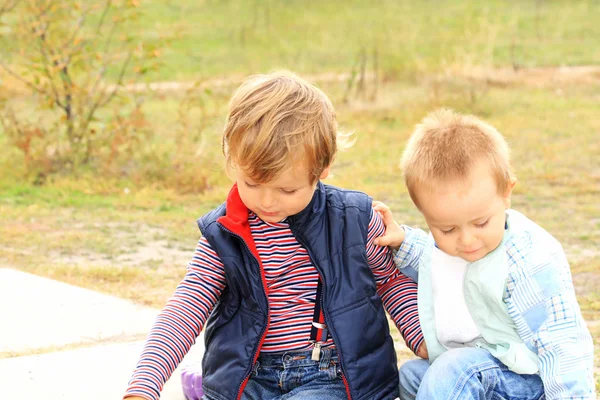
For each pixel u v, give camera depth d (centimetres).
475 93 1052
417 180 224
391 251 258
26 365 319
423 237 255
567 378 213
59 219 610
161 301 425
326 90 1112
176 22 1535
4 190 696
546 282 223
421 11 1578
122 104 771
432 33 1379
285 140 219
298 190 226
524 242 229
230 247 240
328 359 241
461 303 237
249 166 220
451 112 243
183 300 242
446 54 1193
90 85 863
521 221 236
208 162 739
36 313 390
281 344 242
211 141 835
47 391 298
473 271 233
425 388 227
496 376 226
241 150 221
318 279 242
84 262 507
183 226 599
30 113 944
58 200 666
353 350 237
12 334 365
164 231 586
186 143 778
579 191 682
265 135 219
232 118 228
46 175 735
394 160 805
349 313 239
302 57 1354
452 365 226
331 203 247
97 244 546
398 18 1432
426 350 253
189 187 707
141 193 688
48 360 324
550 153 805
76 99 754
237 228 237
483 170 220
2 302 403
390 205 645
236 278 240
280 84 232
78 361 323
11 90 994
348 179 726
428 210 224
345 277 241
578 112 989
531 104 1030
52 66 736
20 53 753
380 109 1010
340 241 243
